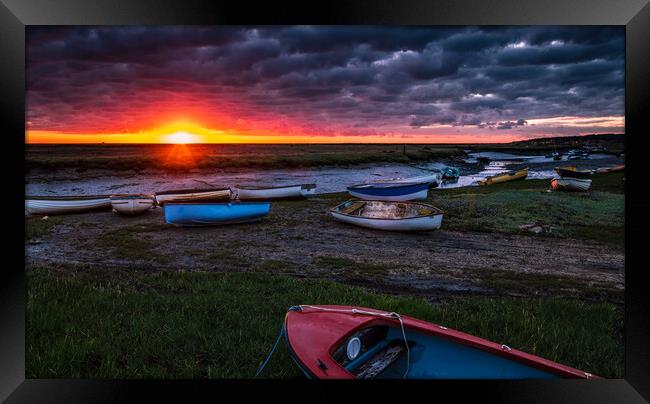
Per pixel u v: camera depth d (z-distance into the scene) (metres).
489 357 3.91
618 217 15.45
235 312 5.80
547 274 8.89
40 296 6.19
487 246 11.75
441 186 29.84
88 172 41.06
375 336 4.40
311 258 10.13
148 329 5.16
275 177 39.75
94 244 11.61
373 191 21.14
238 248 11.23
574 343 5.14
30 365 4.43
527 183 28.83
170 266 9.16
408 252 10.93
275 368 4.37
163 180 36.28
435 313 5.93
